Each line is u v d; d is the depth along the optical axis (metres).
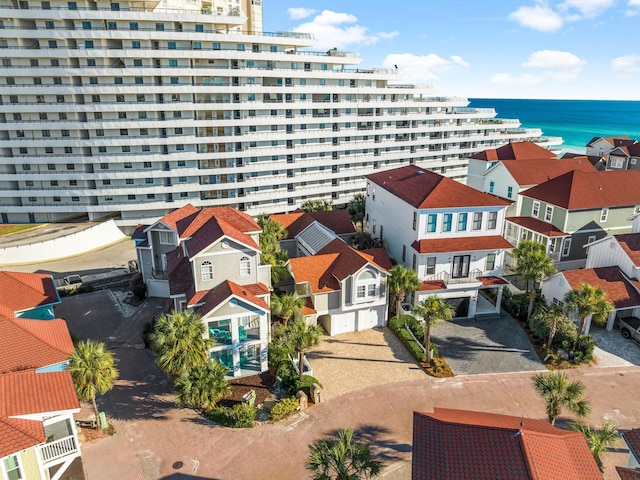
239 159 70.56
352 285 38.97
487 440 18.78
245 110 69.06
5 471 20.91
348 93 76.88
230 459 26.64
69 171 66.69
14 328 29.47
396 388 33.22
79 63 63.31
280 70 69.69
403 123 84.88
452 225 43.34
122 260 59.75
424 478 18.42
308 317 39.19
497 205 43.16
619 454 26.81
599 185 52.94
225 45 66.88
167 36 62.78
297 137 73.19
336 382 33.84
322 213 57.19
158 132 66.50
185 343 28.97
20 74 61.84
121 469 25.91
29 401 23.52
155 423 29.59
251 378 34.09
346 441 21.62
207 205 71.19
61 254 60.72
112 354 37.34
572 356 36.06
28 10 60.12
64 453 24.56
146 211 70.31
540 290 45.50
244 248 34.88
